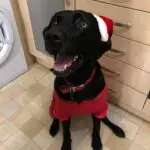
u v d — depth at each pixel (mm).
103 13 964
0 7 1287
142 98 1139
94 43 809
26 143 1203
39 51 1589
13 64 1566
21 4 1373
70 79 868
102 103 980
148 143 1180
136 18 859
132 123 1285
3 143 1209
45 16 1349
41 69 1731
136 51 965
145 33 871
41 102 1446
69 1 1066
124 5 860
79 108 954
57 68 810
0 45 1407
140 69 1015
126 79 1128
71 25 758
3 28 1362
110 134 1225
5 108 1411
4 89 1560
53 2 1244
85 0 986
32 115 1358
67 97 910
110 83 1242
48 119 1326
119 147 1164
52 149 1169
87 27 756
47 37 735
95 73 904
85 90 887
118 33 970
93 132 1149
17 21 1478
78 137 1220
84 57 822
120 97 1272
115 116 1327
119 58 1065
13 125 1302
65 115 1003
